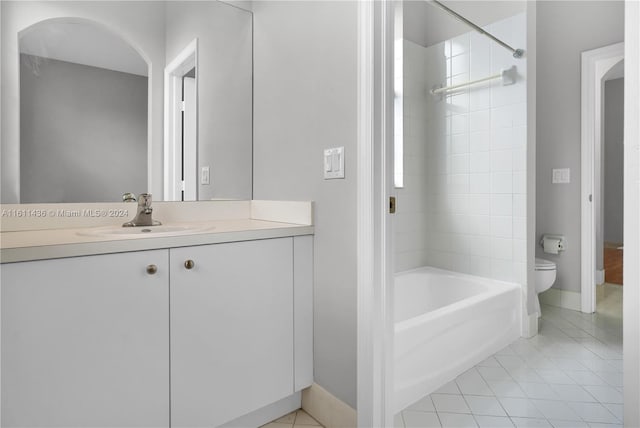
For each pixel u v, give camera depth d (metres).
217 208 1.87
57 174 1.48
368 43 1.33
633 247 0.85
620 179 6.17
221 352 1.37
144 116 1.68
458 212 2.85
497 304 2.27
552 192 3.17
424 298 2.86
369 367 1.36
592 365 2.10
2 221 1.37
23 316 1.00
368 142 1.34
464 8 2.77
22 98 1.41
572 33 3.04
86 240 1.12
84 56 1.54
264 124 1.88
